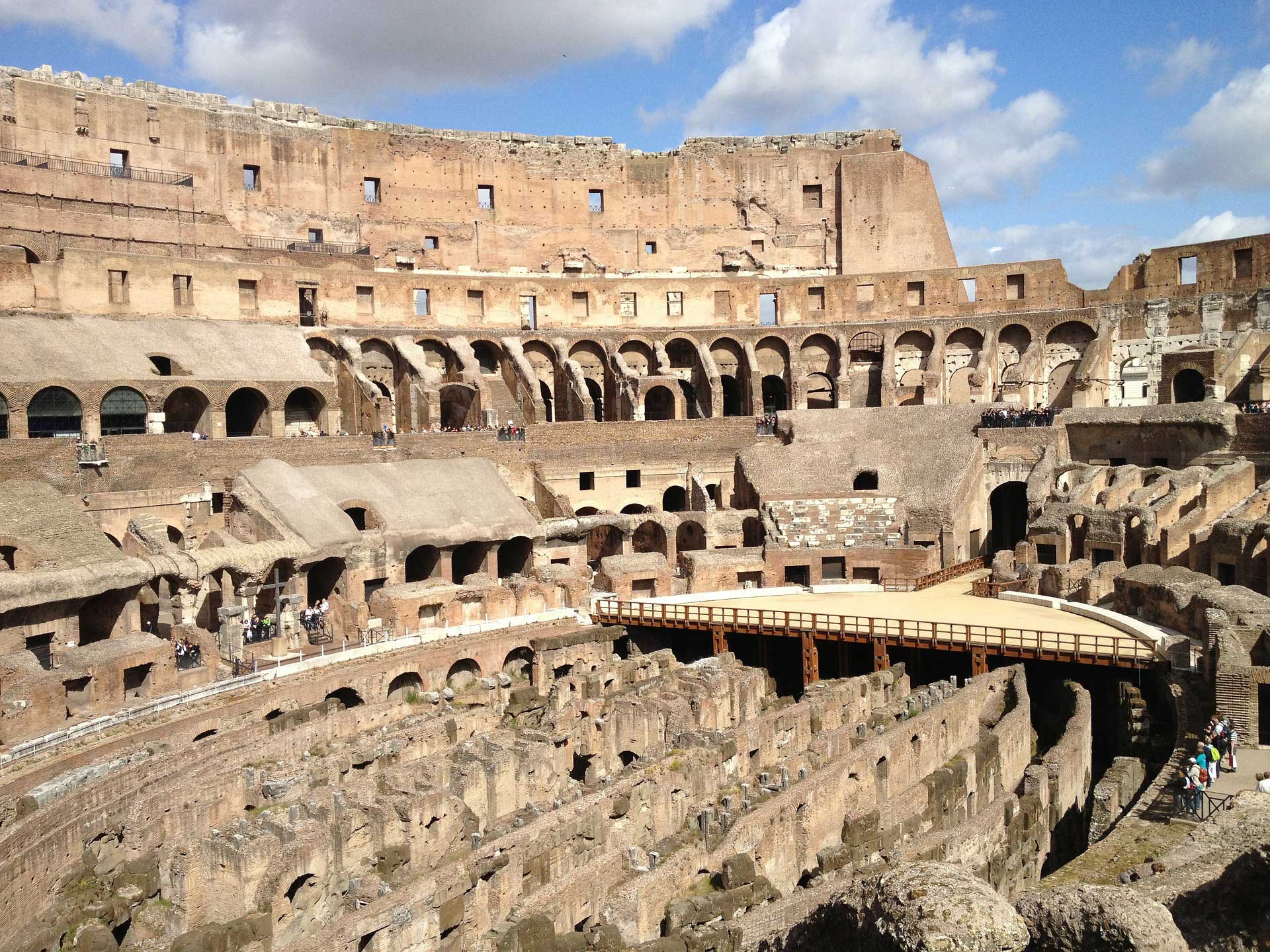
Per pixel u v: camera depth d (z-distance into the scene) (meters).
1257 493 51.59
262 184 81.50
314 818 27.64
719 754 32.94
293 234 82.56
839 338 84.06
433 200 88.75
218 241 75.06
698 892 25.06
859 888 13.98
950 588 60.53
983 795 34.75
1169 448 67.19
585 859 27.03
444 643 49.12
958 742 38.69
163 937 25.50
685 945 21.25
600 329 84.56
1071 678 45.69
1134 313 79.00
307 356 70.06
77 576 41.41
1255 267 74.81
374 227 86.06
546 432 72.94
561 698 42.94
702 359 84.00
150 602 48.22
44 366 55.16
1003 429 70.81
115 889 26.84
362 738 35.50
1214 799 26.62
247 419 68.38
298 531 51.31
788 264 95.81
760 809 27.78
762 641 52.84
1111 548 56.22
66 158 71.69
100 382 56.06
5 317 58.50
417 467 63.03
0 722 34.38
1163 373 72.88
